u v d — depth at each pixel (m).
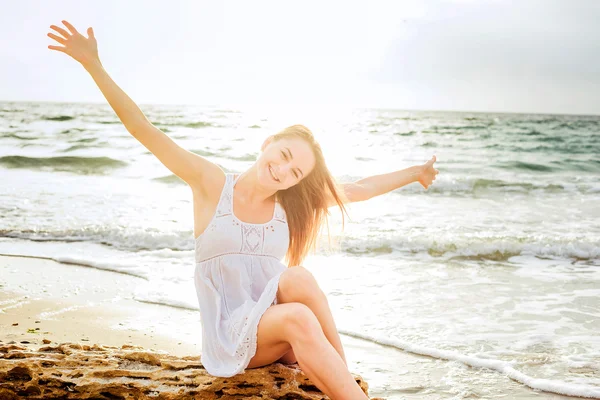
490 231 10.45
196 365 3.44
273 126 35.34
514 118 52.69
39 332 5.01
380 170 21.39
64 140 24.91
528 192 15.95
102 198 12.81
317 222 3.77
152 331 5.26
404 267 8.05
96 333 5.11
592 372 4.59
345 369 2.87
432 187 16.08
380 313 5.98
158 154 3.38
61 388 3.25
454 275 7.66
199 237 3.46
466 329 5.54
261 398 3.16
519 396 4.20
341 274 7.57
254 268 3.48
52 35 3.25
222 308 3.38
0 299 5.97
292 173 3.39
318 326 2.93
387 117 53.03
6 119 35.03
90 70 3.29
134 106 3.33
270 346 3.16
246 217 3.47
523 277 7.59
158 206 12.09
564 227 11.02
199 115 43.75
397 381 4.41
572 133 36.97
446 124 43.34
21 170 17.36
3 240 8.88
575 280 7.45
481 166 22.30
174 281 6.98
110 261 7.77
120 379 3.30
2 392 3.22
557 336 5.37
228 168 19.78
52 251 8.33
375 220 11.26
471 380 4.45
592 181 17.70
